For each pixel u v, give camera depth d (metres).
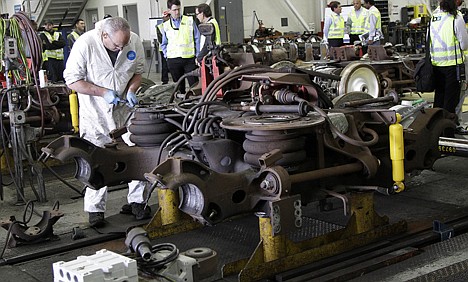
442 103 7.09
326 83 6.32
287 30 18.75
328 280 3.33
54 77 12.73
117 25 4.35
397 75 9.27
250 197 3.26
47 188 6.05
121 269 2.34
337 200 4.96
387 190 3.94
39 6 17.78
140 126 4.12
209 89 3.95
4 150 5.55
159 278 2.43
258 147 3.31
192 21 9.14
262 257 3.42
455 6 6.76
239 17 17.03
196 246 4.03
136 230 2.63
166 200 4.27
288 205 3.13
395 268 3.52
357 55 9.59
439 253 3.70
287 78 3.66
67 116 7.02
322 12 18.77
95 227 4.59
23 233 4.23
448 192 5.05
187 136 3.75
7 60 5.38
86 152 3.89
